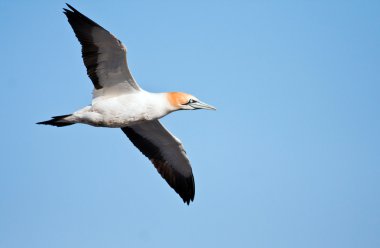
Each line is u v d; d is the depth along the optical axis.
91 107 17.02
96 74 16.66
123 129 19.83
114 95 17.11
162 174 19.98
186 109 17.83
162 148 19.72
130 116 17.03
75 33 16.11
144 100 17.08
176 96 17.61
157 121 18.72
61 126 17.41
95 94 17.08
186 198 20.14
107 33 15.56
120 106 16.91
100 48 16.08
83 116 17.02
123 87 17.00
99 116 16.98
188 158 19.64
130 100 16.97
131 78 16.78
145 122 18.91
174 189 20.12
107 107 16.89
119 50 15.95
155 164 19.94
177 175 20.14
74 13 15.69
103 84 16.89
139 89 17.14
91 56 16.30
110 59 16.28
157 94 17.48
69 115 17.05
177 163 19.95
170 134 18.98
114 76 16.72
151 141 19.69
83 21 15.70
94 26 15.59
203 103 17.91
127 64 16.33
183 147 19.36
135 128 19.50
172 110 17.69
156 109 17.28
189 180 20.11
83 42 16.12
